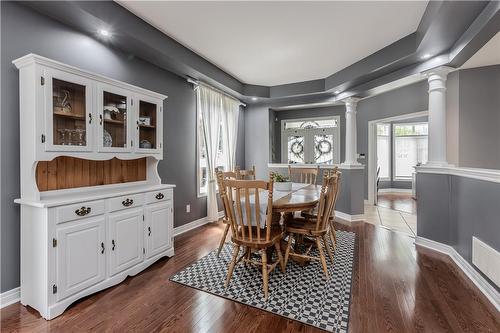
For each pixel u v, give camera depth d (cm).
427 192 319
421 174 327
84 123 215
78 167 236
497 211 201
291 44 330
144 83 319
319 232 241
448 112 385
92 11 219
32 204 180
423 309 188
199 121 423
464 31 252
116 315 182
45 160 190
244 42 324
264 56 368
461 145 372
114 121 245
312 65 404
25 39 205
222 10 254
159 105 296
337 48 342
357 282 228
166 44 303
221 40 318
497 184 201
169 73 362
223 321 175
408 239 351
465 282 228
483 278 217
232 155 502
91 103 218
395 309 188
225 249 313
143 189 259
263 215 220
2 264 193
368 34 304
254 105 575
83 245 199
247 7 249
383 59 342
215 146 447
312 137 662
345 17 268
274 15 263
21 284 195
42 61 185
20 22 202
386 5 246
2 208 193
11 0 197
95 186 247
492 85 358
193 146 412
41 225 180
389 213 514
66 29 234
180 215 383
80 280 197
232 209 219
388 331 164
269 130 572
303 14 262
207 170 429
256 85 505
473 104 367
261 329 167
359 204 457
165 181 356
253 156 576
